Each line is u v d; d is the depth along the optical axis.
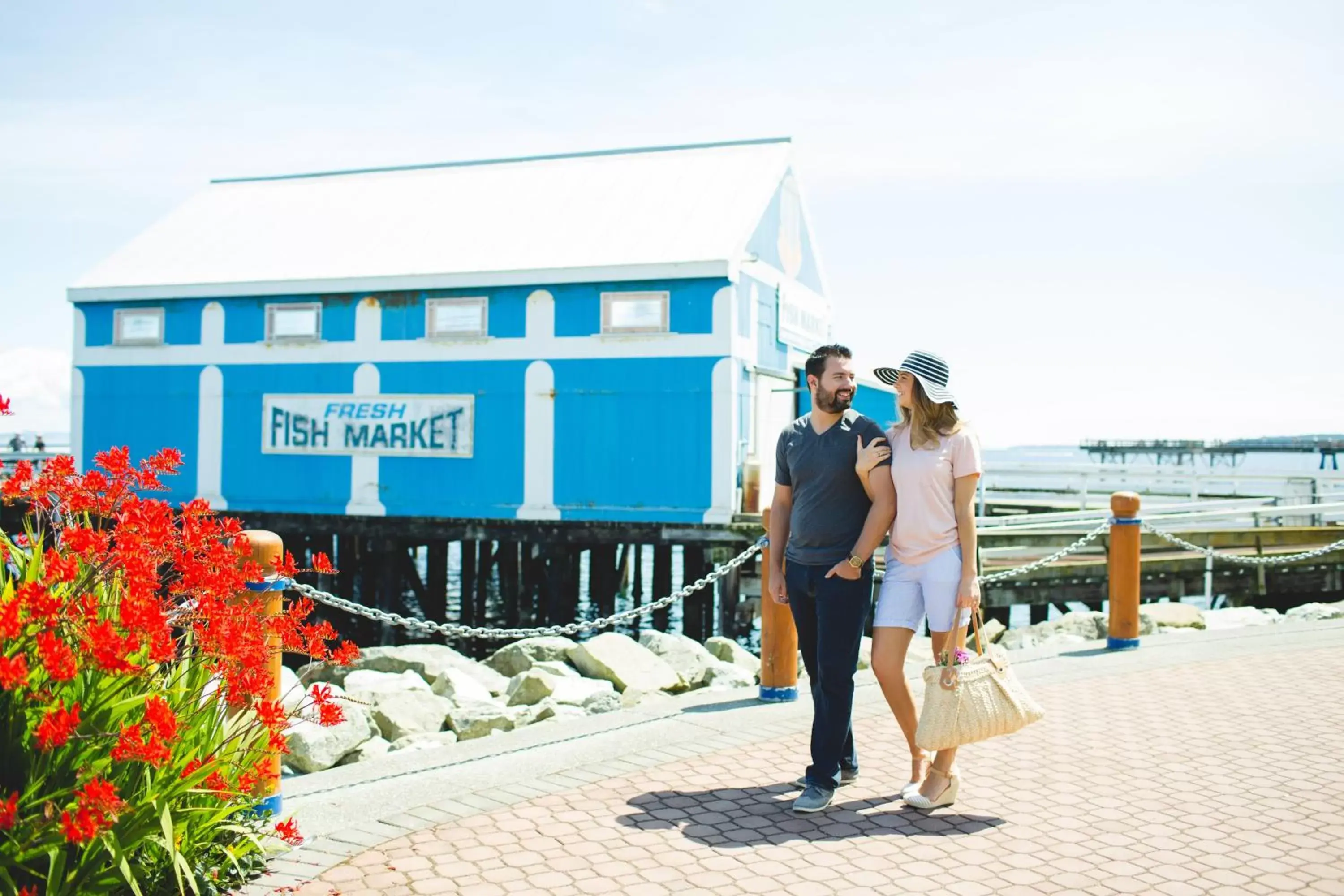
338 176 22.50
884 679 4.61
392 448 17.44
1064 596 15.15
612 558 18.59
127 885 3.34
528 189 20.00
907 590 4.58
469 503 17.05
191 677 3.69
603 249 16.92
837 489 4.61
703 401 15.95
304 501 17.91
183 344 18.58
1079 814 4.50
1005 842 4.19
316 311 17.88
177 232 20.64
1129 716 6.13
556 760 5.29
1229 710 6.28
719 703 6.55
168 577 3.83
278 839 4.03
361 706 6.87
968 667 4.39
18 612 3.03
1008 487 29.02
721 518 15.84
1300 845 4.14
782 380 18.22
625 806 4.62
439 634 19.38
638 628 19.75
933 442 4.50
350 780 4.98
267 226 20.36
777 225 18.81
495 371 16.94
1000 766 5.18
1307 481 19.91
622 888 3.74
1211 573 15.52
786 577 4.82
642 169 19.81
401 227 19.41
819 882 3.80
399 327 17.45
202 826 3.57
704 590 17.22
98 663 3.14
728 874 3.87
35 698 3.19
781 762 5.27
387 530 17.52
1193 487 19.69
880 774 5.08
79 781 3.13
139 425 18.81
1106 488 26.75
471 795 4.77
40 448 26.42
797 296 19.50
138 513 3.54
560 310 16.62
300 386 17.95
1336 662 7.66
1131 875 3.85
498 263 17.14
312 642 3.95
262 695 3.70
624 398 16.31
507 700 8.09
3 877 3.01
